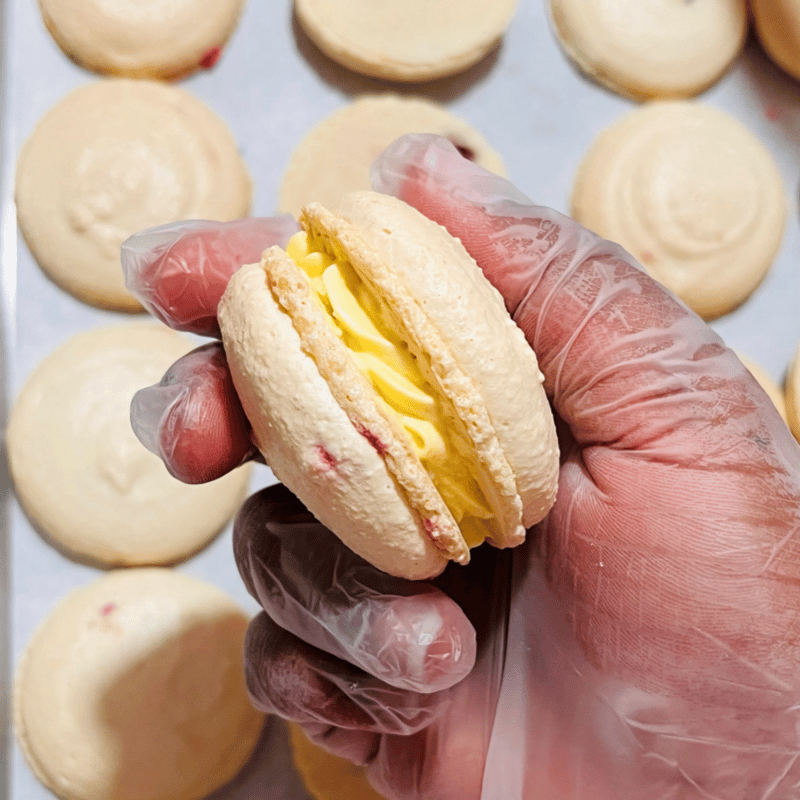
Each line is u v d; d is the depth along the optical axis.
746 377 0.23
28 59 0.33
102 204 0.31
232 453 0.22
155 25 0.33
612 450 0.23
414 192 0.24
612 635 0.23
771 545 0.22
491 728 0.25
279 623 0.23
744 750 0.23
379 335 0.20
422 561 0.20
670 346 0.23
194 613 0.31
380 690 0.23
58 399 0.31
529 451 0.20
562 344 0.23
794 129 0.35
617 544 0.23
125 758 0.30
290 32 0.34
